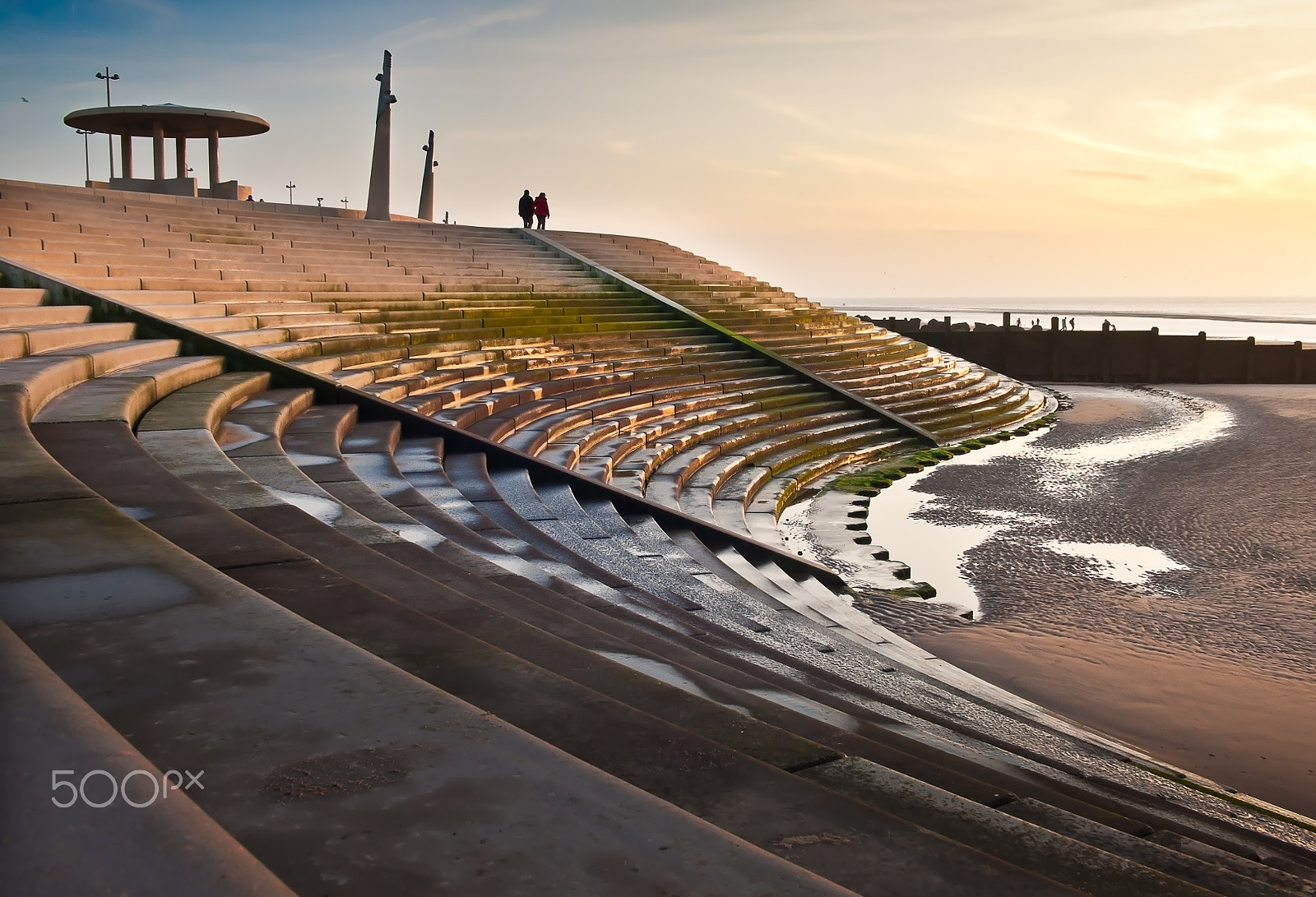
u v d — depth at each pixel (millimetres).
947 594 11602
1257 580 11922
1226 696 8391
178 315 14352
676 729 2701
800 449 20375
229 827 1821
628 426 18031
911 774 3305
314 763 2080
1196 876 3047
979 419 26781
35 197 17453
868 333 32344
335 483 7711
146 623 2865
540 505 10438
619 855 1791
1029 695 8359
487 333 20156
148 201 20078
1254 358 40531
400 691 2451
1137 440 23969
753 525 14984
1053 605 11062
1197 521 14930
